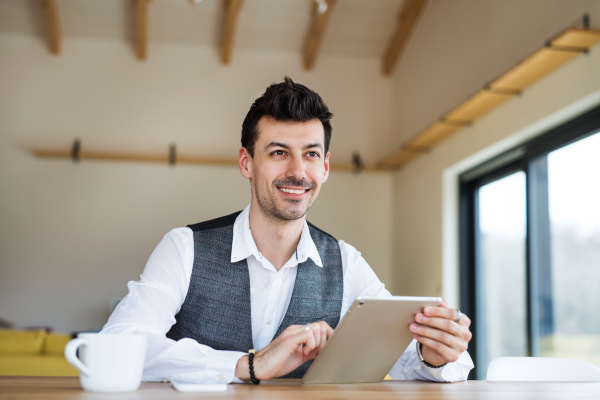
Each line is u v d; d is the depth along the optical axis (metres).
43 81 6.06
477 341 4.50
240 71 6.34
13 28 6.00
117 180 6.00
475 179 4.68
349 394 0.78
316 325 0.93
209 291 1.21
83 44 6.16
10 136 5.94
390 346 0.95
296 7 5.89
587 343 3.09
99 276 5.84
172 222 6.00
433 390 0.86
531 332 3.62
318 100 1.13
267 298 1.24
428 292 5.11
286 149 1.11
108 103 6.11
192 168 6.11
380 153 6.45
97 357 0.74
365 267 1.38
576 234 3.24
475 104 3.94
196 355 0.92
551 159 3.52
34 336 3.11
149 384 0.87
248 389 0.81
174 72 6.25
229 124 6.24
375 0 5.79
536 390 0.89
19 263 5.78
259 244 1.22
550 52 3.05
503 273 4.15
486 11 4.21
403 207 5.93
